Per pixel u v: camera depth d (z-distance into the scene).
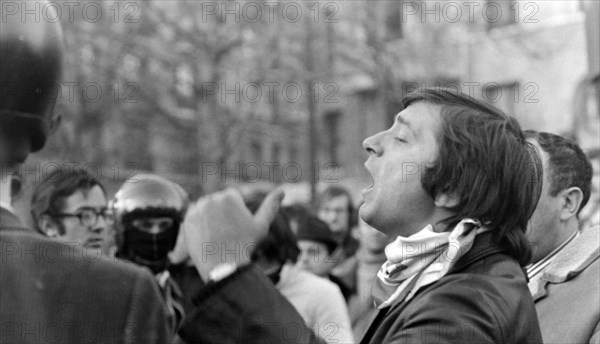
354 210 6.05
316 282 3.67
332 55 18.59
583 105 6.34
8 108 1.77
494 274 2.02
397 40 18.64
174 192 3.17
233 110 18.22
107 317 1.75
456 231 2.05
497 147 2.09
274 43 18.11
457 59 18.44
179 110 19.33
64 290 1.74
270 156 19.78
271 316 1.91
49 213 3.38
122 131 18.78
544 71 17.55
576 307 2.80
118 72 18.55
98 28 18.00
